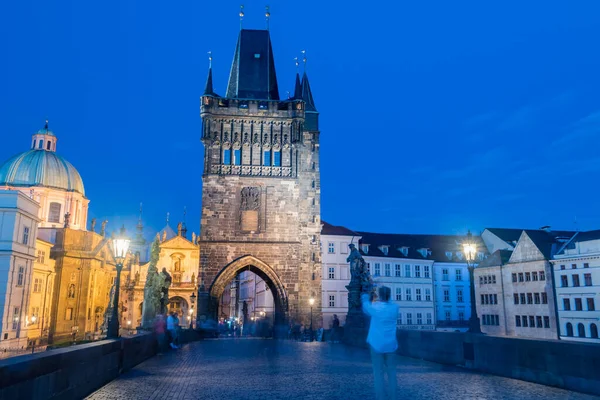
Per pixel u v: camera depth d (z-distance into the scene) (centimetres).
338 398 1449
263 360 2658
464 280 10594
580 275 7550
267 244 6266
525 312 8412
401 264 10044
